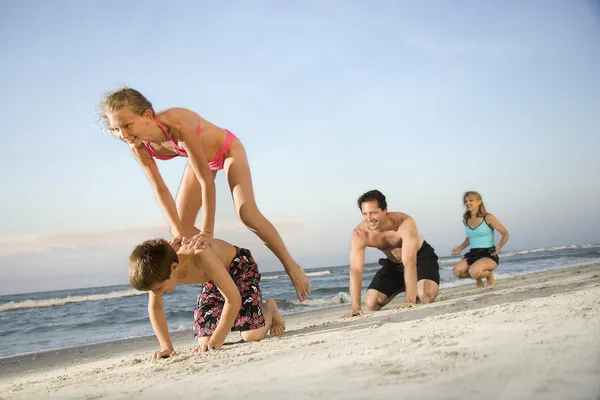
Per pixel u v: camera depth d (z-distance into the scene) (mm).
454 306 4430
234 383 1772
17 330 9180
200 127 3645
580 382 1243
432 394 1294
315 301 10281
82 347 5809
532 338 1810
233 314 3316
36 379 3398
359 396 1359
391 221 5543
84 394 2000
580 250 33844
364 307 7512
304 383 1606
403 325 3098
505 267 18000
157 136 3441
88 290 28312
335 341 2686
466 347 1812
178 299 12898
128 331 7992
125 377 2414
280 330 4086
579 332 1806
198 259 3299
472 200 7980
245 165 3947
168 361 2908
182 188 3928
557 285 5355
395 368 1626
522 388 1251
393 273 5980
